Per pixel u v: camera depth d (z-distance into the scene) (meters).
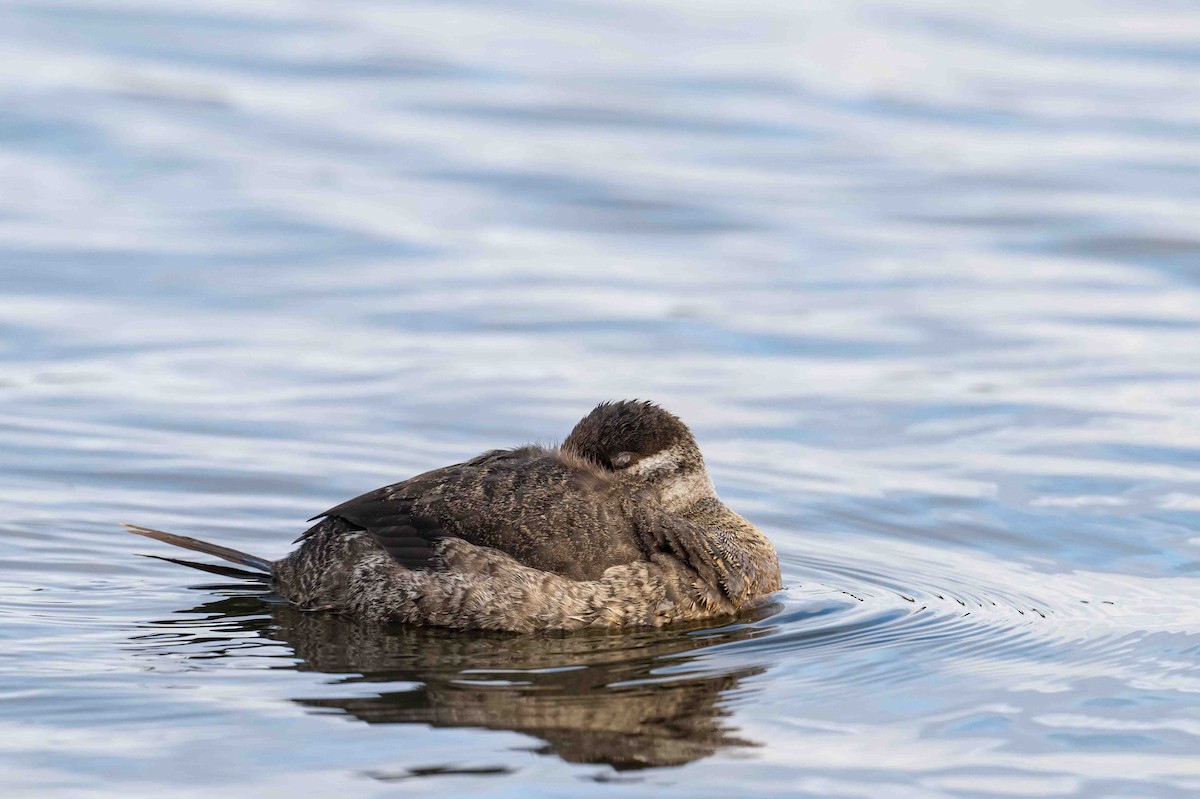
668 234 21.98
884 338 18.42
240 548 12.59
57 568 11.81
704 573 11.36
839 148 25.84
